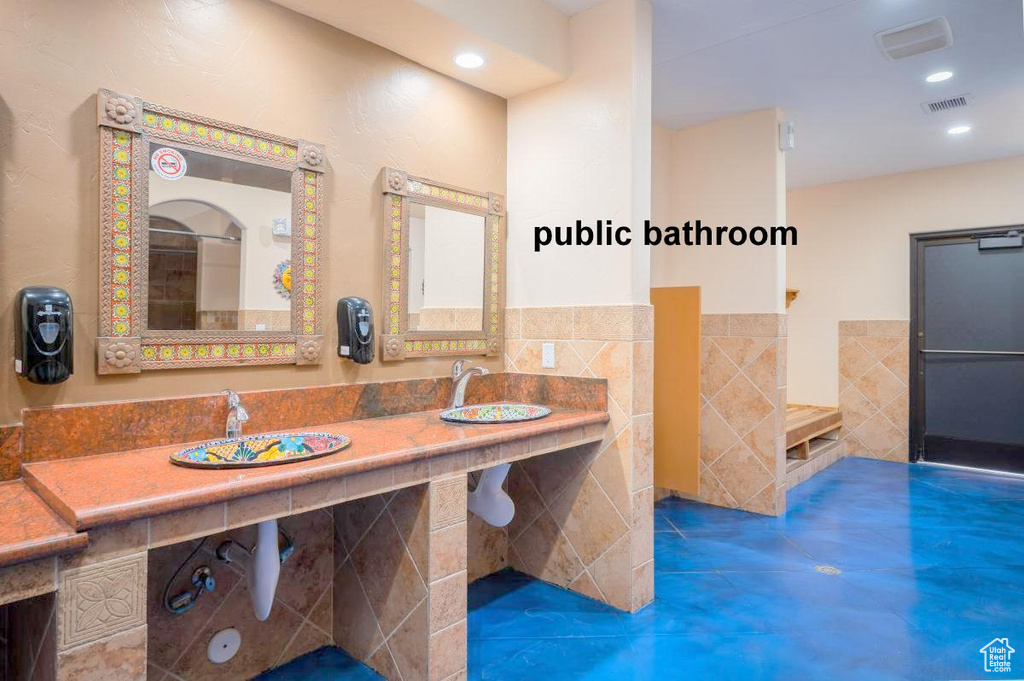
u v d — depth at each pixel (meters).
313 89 2.15
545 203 2.78
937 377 5.37
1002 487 4.57
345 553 2.20
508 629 2.38
